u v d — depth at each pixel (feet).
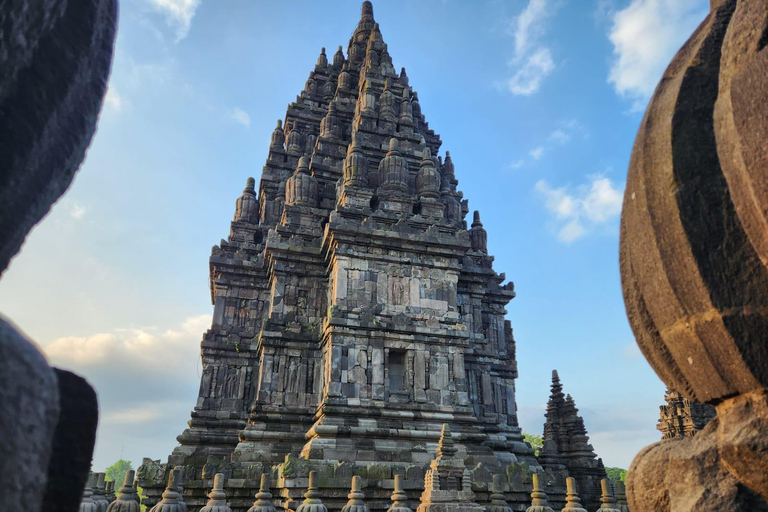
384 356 79.36
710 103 10.90
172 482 47.62
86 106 8.41
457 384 80.69
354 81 140.97
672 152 10.53
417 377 79.41
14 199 7.24
